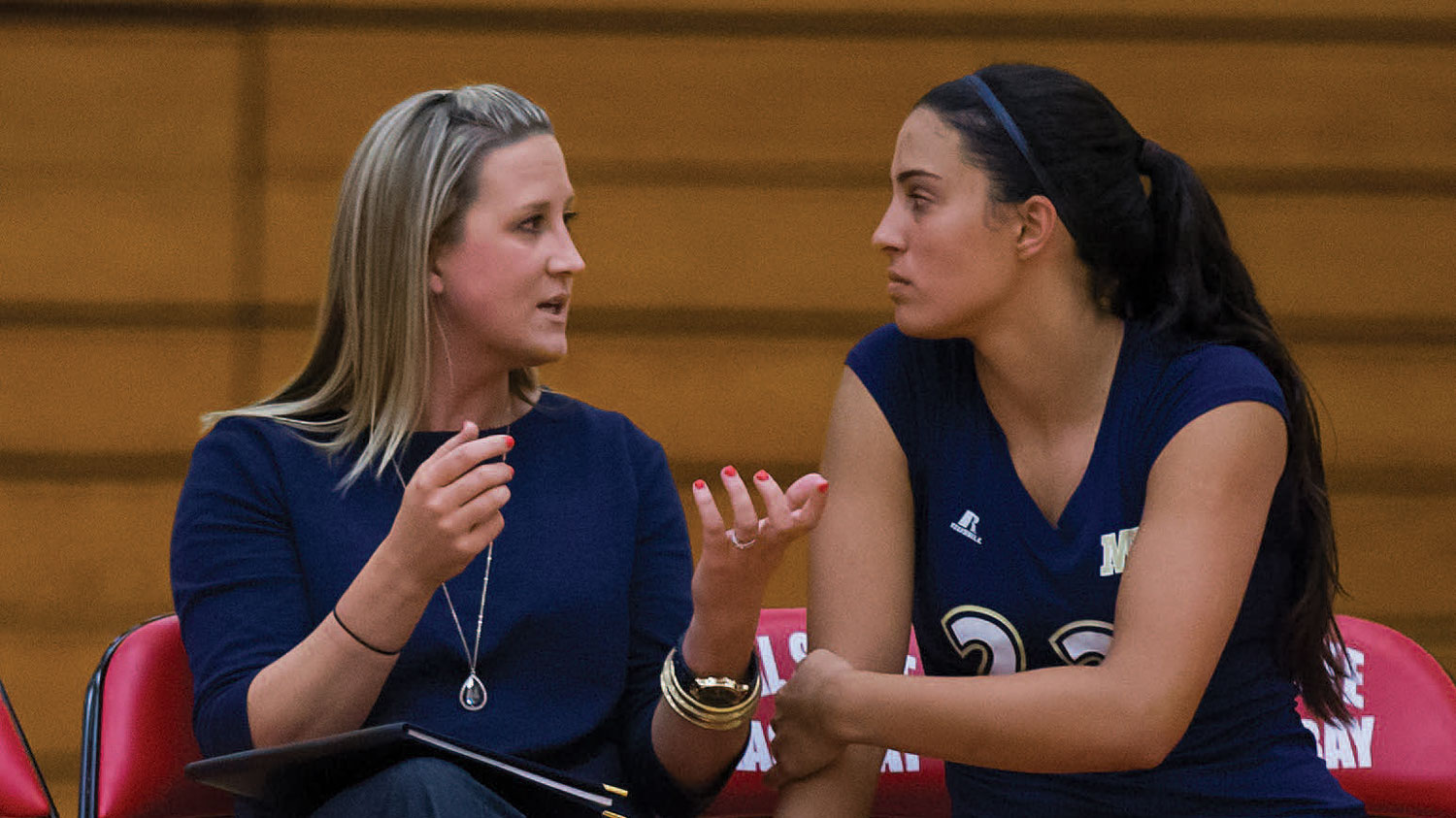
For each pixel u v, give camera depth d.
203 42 15.11
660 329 15.32
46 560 15.01
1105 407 6.64
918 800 7.79
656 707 6.49
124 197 15.08
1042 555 6.59
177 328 15.13
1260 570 6.76
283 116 15.14
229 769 5.26
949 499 6.83
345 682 5.69
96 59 15.05
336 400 6.77
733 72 15.32
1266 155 15.46
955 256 6.48
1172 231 6.74
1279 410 6.39
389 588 5.63
